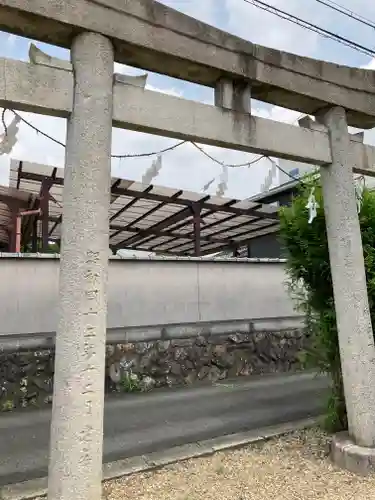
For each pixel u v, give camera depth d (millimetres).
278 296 9016
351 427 3988
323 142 4277
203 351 8078
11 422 5613
